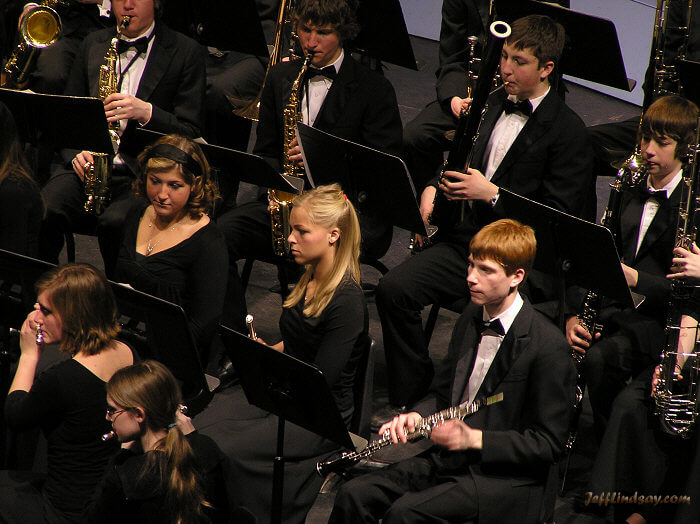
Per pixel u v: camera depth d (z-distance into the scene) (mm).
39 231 15727
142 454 10531
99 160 17109
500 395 10781
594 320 14312
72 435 11531
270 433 12844
